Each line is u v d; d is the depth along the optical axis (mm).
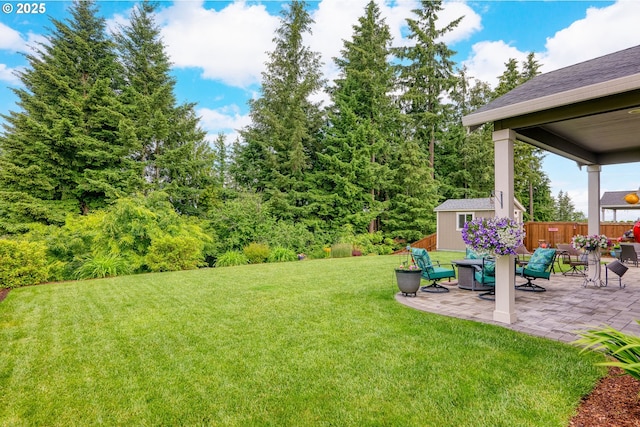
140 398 2570
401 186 19391
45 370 3041
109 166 14586
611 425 2066
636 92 3312
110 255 9117
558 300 5438
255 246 12000
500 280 4273
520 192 22797
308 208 17219
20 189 12766
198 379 2848
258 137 17844
